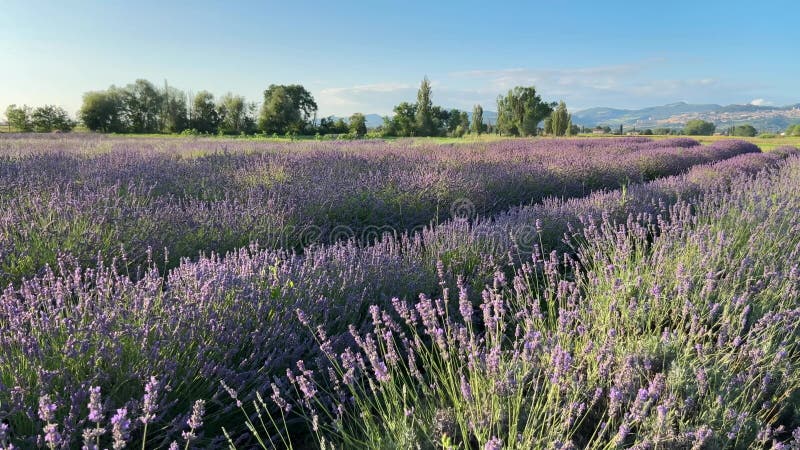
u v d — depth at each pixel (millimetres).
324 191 5832
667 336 2430
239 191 6180
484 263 3764
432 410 2094
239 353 2395
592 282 3154
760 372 2230
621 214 5695
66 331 2146
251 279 2869
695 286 3111
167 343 2141
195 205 4934
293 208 5059
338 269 3254
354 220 5516
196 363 2102
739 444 1898
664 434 1802
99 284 2584
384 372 1934
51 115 60000
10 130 58156
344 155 10633
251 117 67250
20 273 3268
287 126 66062
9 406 1720
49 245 3578
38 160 8008
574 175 9438
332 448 1830
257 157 9844
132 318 2297
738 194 5789
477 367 2033
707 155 16500
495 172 8320
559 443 1693
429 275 3543
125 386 1973
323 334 2287
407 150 13734
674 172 13297
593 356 2262
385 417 1939
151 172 6906
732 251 3934
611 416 1811
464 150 14383
